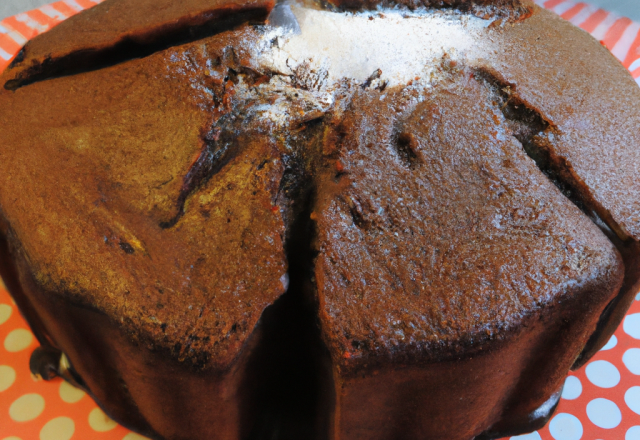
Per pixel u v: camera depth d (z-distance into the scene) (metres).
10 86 0.31
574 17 0.47
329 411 0.29
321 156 0.29
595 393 0.34
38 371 0.34
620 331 0.36
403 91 0.30
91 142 0.29
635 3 0.47
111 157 0.29
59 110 0.30
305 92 0.30
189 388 0.28
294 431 0.32
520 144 0.30
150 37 0.31
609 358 0.35
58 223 0.28
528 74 0.31
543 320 0.28
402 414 0.29
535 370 0.30
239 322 0.27
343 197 0.28
